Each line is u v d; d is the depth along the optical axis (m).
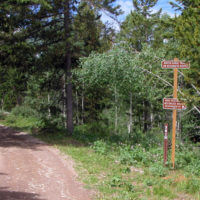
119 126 32.81
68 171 9.50
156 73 14.30
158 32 25.67
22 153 12.32
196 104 10.84
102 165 10.44
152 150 13.62
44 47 17.39
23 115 32.41
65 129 19.94
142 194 7.22
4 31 16.03
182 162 11.20
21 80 19.42
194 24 9.56
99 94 27.77
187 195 7.14
